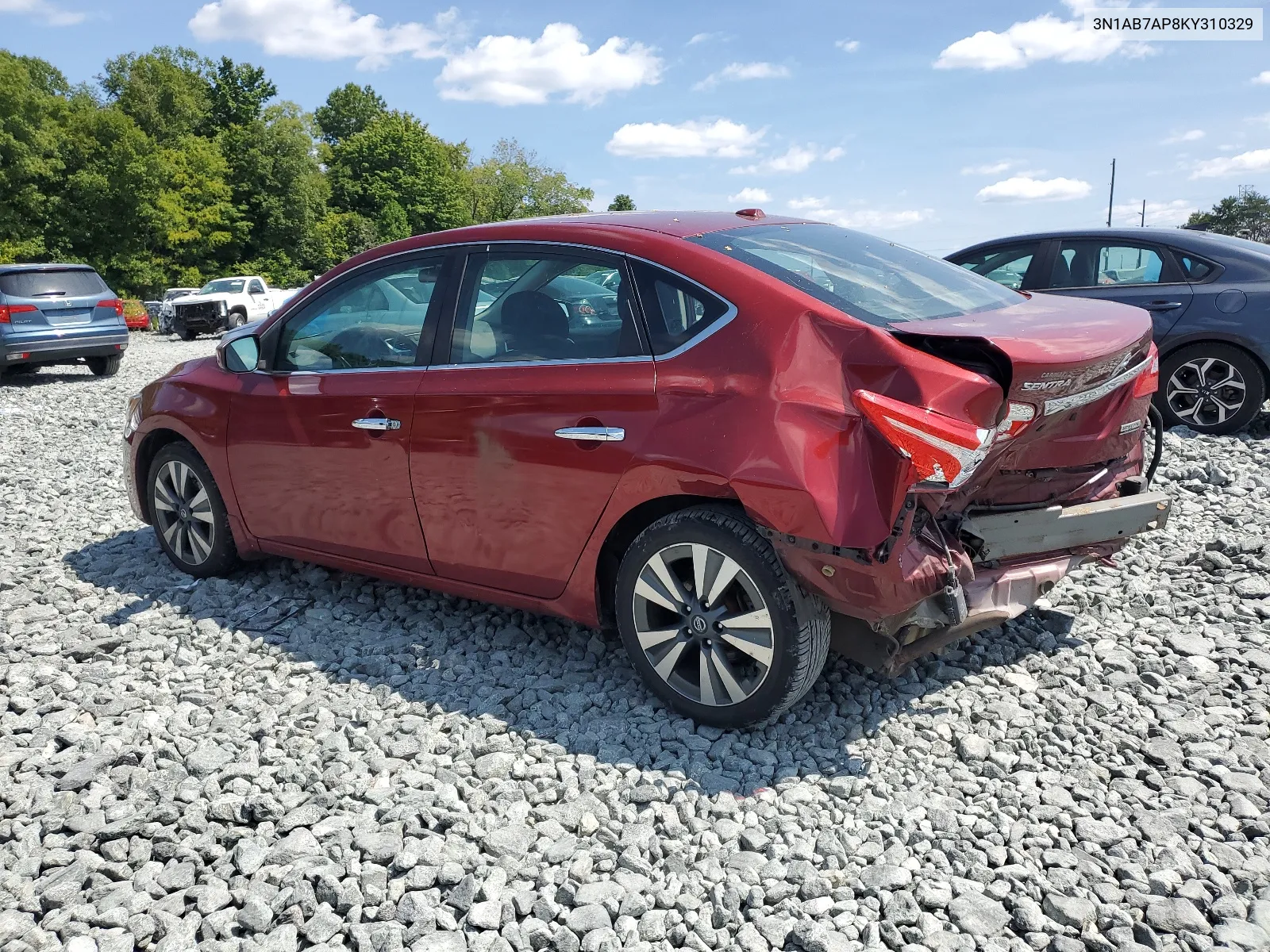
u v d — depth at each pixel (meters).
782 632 3.13
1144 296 7.85
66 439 9.59
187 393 4.87
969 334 2.97
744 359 3.14
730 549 3.16
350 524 4.26
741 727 3.34
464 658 4.04
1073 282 8.26
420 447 3.88
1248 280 7.49
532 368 3.61
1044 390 2.99
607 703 3.62
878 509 2.91
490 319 3.79
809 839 2.78
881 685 3.69
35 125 48.78
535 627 4.32
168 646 4.23
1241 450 7.10
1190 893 2.51
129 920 2.52
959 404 2.82
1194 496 5.99
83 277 15.27
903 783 3.06
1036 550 3.42
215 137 71.12
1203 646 3.93
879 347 2.95
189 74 73.69
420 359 3.96
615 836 2.82
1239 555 4.78
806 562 3.02
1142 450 3.87
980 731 3.36
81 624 4.53
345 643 4.23
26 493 7.14
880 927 2.43
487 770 3.19
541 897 2.55
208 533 4.98
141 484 5.31
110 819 2.98
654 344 3.35
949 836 2.80
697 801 2.98
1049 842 2.76
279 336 4.53
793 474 2.96
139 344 26.56
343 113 98.38
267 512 4.60
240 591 4.84
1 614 4.68
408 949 2.41
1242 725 3.33
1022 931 2.43
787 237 3.78
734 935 2.45
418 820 2.89
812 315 3.10
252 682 3.89
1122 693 3.59
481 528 3.78
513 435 3.59
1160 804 2.91
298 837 2.82
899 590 2.96
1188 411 7.84
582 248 3.62
